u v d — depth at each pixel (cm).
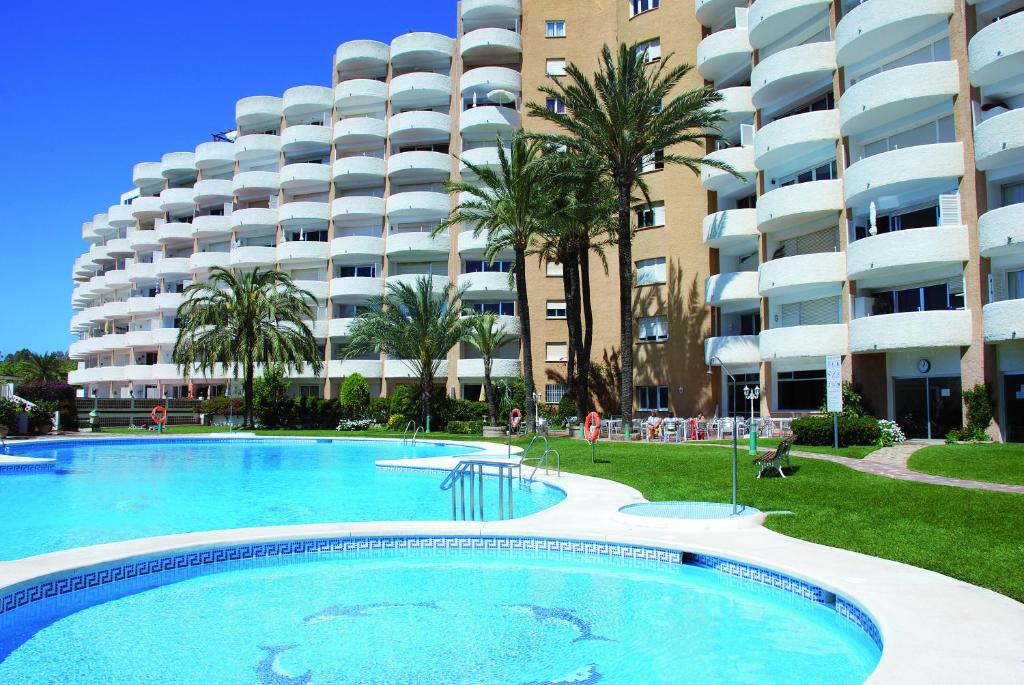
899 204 2661
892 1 2572
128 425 4588
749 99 3441
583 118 2978
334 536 1030
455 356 4556
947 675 508
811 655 667
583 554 1034
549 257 3700
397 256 4991
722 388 3616
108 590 848
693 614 789
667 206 3859
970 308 2366
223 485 1869
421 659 652
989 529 1023
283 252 5191
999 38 2247
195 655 659
